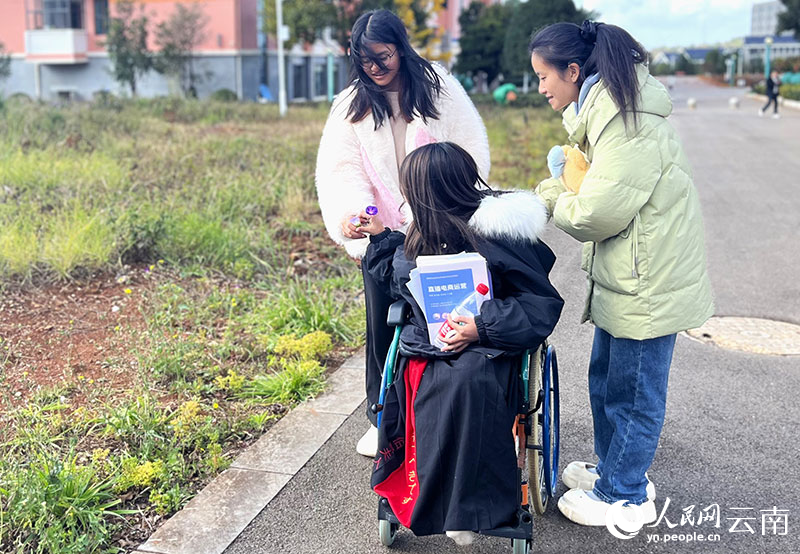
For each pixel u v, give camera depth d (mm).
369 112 3799
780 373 5242
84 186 9406
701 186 12914
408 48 3711
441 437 2955
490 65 47281
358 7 34781
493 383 2955
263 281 6930
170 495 3660
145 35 34094
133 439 4191
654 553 3336
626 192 3027
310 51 44000
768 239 9031
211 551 3324
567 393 4902
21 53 38594
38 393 4637
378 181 3857
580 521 3504
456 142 3928
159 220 7531
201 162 12250
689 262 3186
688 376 5188
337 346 5668
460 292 3049
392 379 3188
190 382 4938
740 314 6469
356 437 4312
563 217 3148
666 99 3113
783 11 48781
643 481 3451
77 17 38469
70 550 3229
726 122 29469
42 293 6383
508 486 2975
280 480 3869
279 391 4789
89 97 38500
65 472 3604
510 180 12938
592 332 5992
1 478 3701
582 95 3129
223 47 36844
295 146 14102
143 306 6188
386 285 3393
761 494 3777
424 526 3014
